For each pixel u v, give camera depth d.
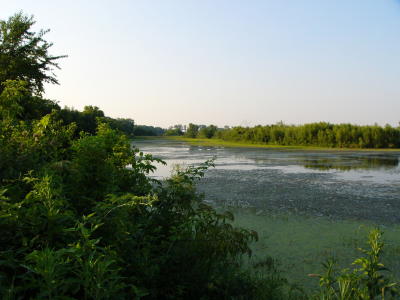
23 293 2.03
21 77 15.12
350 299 2.80
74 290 1.80
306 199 11.97
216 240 3.22
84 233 1.96
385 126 58.81
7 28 15.14
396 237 7.52
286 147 58.84
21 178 2.87
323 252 6.25
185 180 3.85
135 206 2.87
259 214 9.63
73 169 3.01
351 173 20.16
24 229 2.18
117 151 4.02
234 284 3.48
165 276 2.85
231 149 51.53
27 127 3.74
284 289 4.52
